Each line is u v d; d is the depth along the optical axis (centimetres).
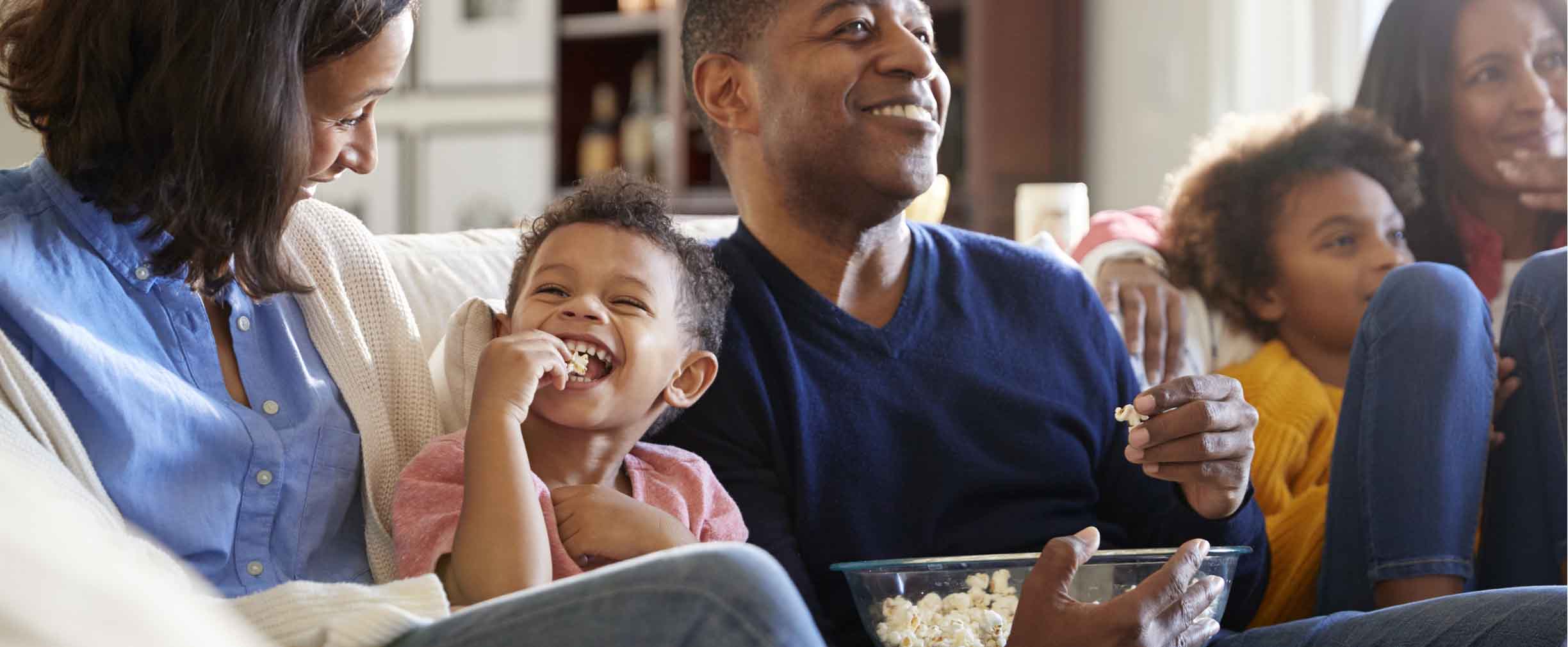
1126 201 378
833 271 149
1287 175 190
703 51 156
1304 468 176
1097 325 160
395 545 118
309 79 110
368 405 124
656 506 131
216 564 111
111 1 104
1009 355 151
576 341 125
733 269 149
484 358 117
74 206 108
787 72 145
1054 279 159
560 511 120
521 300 131
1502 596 122
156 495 107
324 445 120
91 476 101
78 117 105
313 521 118
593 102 472
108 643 48
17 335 103
